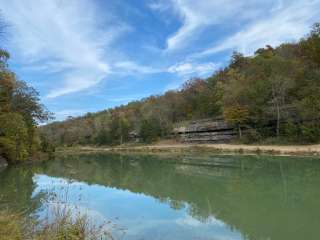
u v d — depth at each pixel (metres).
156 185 23.14
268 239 10.57
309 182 21.47
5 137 35.50
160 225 12.09
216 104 70.81
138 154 59.41
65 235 8.41
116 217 13.12
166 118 83.88
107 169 35.09
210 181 24.19
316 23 52.75
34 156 47.94
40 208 14.36
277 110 49.91
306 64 54.34
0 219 8.24
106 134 96.75
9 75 37.62
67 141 114.38
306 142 43.56
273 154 38.91
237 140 56.41
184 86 100.19
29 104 44.16
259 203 16.28
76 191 20.27
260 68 58.28
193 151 53.47
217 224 12.37
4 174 28.88
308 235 11.07
